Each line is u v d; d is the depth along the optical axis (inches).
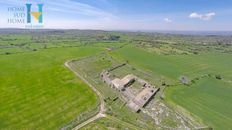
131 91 3321.9
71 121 2236.7
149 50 7386.8
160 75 4404.5
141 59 5807.1
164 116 2605.8
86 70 4185.5
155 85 3742.6
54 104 2618.1
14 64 4274.1
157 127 2313.0
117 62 5078.7
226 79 4534.9
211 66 5708.7
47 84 3248.0
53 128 2097.7
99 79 3708.2
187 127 2394.2
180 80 4143.7
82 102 2719.0
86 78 3668.8
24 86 3093.0
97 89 3203.7
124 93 3169.3
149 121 2432.3
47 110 2459.4
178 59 6274.6
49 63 4490.7
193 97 3361.2
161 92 3422.7
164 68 5034.5
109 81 3572.8
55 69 4030.5
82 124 2183.8
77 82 3425.2
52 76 3627.0
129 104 2768.2
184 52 7583.7
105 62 4955.7
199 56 7066.9
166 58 6289.4
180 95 3385.8
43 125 2144.4
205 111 2888.8
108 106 2664.9
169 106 2901.1
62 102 2687.0
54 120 2251.5
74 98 2824.8
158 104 2942.9
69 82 3400.6
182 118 2600.9
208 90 3745.1
